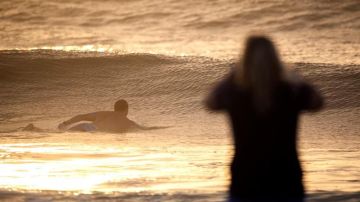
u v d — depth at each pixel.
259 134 18.08
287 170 18.09
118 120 57.69
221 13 177.00
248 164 18.09
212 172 29.22
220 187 24.27
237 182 18.20
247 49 18.03
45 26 174.62
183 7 183.50
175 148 41.44
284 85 18.09
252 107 18.06
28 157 35.34
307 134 52.19
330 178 27.44
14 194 21.75
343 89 73.12
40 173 28.78
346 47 140.38
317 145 44.47
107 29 171.50
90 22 177.62
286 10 176.12
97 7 186.88
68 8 186.88
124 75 84.31
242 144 18.17
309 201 20.41
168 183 25.81
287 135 18.11
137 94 78.06
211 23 171.50
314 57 126.62
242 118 18.11
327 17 170.75
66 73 86.81
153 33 166.12
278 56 18.08
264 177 18.05
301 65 84.19
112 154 37.28
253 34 18.20
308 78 77.94
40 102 77.62
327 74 78.94
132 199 20.98
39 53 95.00
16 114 72.44
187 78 80.56
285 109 18.05
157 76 82.31
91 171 29.58
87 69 87.75
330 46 142.12
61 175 28.23
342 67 82.50
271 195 18.08
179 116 67.25
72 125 58.72
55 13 183.88
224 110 18.30
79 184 25.52
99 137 50.44
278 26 166.75
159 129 57.62
